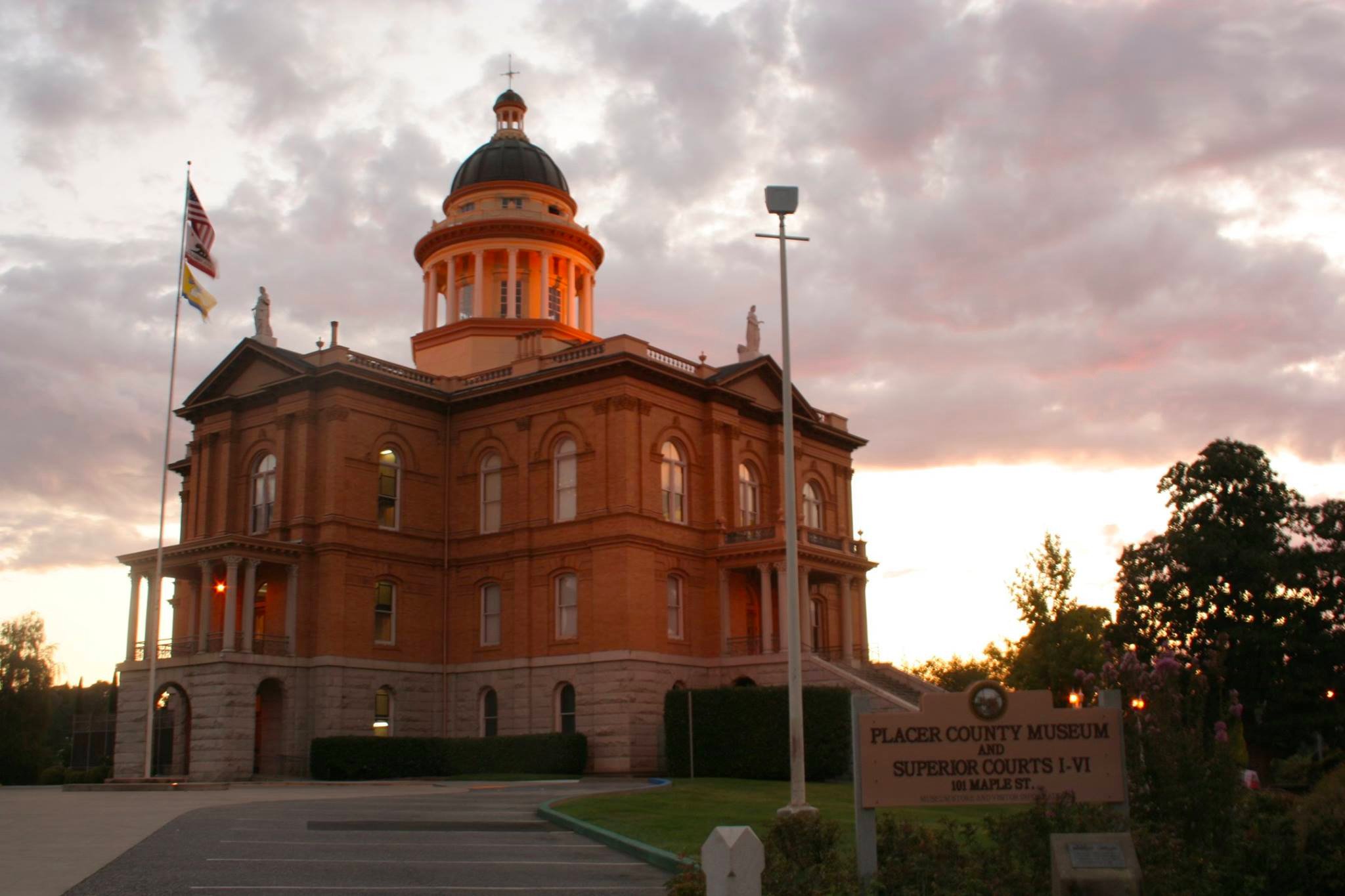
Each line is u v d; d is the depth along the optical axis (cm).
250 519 5894
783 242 3023
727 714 5047
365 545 5650
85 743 6850
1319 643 5984
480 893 1742
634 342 5656
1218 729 1689
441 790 4197
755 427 6275
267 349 5806
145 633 5822
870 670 5816
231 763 5059
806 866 1501
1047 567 7231
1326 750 5491
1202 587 6091
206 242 5097
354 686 5481
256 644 5369
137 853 2120
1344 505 6219
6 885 1733
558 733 5269
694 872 1400
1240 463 6203
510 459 5891
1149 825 1593
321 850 2202
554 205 7381
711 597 5797
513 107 7788
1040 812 1480
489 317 6944
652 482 5616
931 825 2467
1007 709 1555
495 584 5872
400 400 5934
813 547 5803
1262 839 1638
